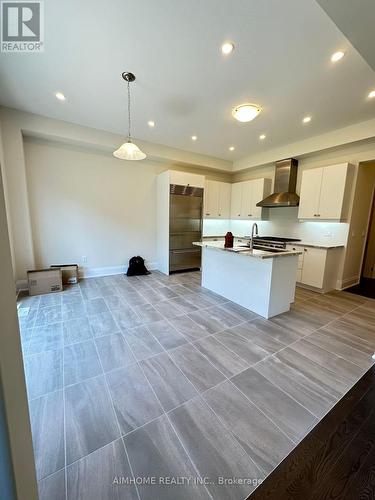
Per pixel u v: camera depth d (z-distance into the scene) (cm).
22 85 251
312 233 441
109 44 190
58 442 119
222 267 340
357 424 133
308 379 169
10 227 330
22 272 351
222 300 328
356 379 170
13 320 58
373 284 432
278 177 463
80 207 409
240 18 162
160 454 114
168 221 455
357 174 365
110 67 219
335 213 368
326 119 320
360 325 258
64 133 347
